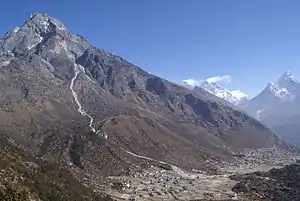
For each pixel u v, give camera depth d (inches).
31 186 5679.1
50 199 5782.5
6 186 3191.4
